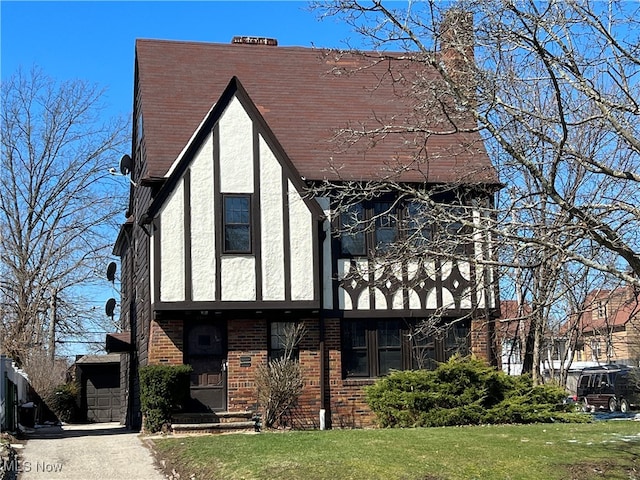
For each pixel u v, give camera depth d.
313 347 20.59
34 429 25.62
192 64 24.02
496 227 11.61
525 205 11.65
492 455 12.75
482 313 20.67
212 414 19.11
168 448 14.86
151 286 19.89
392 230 21.05
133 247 26.12
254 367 20.20
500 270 13.27
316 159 21.62
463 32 11.46
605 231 10.45
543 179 10.54
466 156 19.62
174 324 19.95
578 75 10.77
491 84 11.49
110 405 34.50
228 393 20.02
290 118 22.92
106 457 14.90
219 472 12.23
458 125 13.18
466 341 20.73
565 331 23.83
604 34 11.17
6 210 37.16
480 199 13.81
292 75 24.41
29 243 37.41
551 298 13.77
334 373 20.55
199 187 19.81
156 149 21.12
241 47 24.92
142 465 13.99
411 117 18.17
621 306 13.23
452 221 12.11
